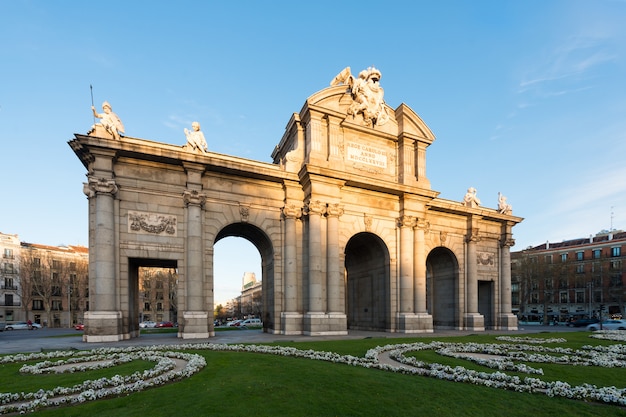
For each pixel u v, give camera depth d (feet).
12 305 278.87
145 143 89.04
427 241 130.31
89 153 82.38
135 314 92.58
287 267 101.04
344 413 30.55
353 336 93.35
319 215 100.78
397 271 115.34
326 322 97.19
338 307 100.42
